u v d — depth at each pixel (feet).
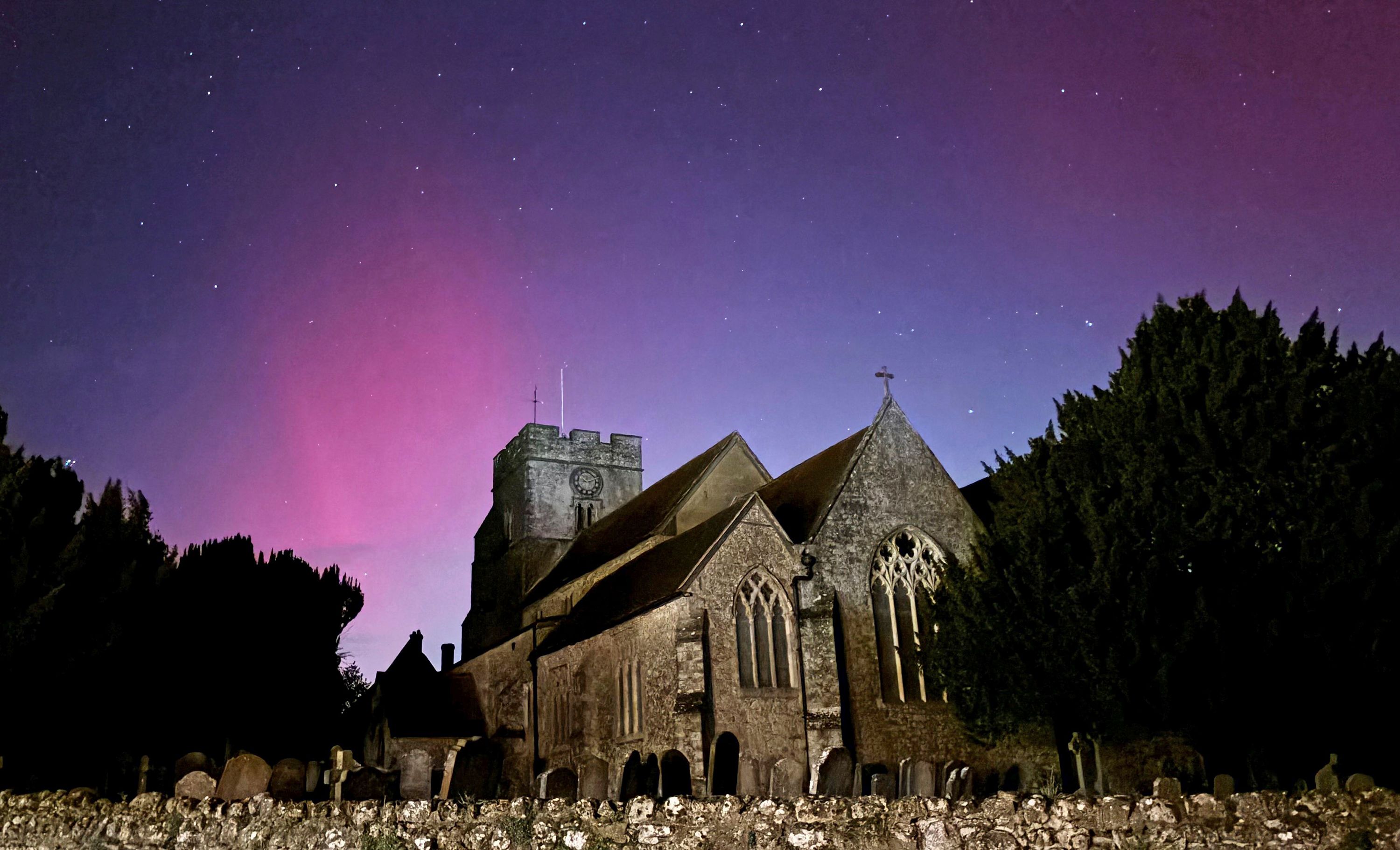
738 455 155.12
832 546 110.93
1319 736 77.66
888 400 120.98
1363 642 74.43
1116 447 94.99
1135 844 44.55
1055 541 88.74
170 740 123.34
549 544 199.52
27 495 99.35
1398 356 84.69
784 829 48.98
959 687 95.35
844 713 104.78
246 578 155.84
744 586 104.63
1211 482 86.43
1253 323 94.12
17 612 87.51
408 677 154.92
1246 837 43.52
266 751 150.30
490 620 214.48
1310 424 86.12
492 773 63.21
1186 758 90.12
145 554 116.26
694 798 51.24
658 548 133.59
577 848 50.42
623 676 111.96
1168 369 97.04
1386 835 41.86
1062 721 87.76
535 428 205.77
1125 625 77.71
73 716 95.50
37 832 64.23
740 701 100.32
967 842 46.91
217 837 57.06
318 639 162.61
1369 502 76.79
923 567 114.83
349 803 55.36
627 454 212.84
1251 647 75.61
